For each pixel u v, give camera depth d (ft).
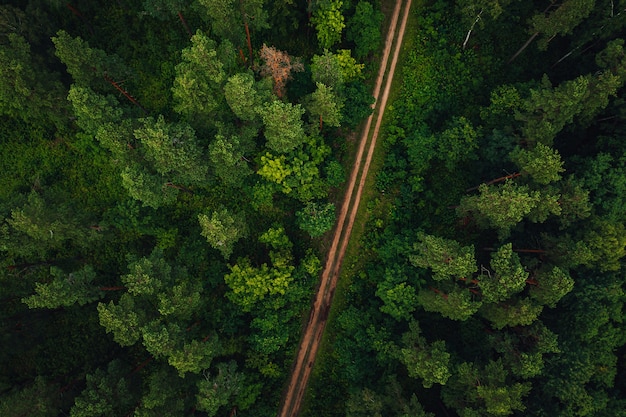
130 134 111.86
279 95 124.98
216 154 114.01
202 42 103.35
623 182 112.06
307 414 140.15
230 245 120.06
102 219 136.67
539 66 142.72
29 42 115.34
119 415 112.16
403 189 140.67
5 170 137.59
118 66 118.73
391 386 121.49
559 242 115.65
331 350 142.00
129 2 140.56
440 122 143.23
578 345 115.85
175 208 140.36
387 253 135.33
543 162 107.04
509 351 115.34
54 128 138.62
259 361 133.80
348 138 144.97
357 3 140.87
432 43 144.66
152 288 106.63
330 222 131.75
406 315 127.44
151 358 135.03
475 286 119.34
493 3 121.90
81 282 112.06
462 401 115.96
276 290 128.67
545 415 113.39
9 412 104.73
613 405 115.14
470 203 118.21
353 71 136.67
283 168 129.70
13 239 104.78
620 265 114.83
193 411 122.11
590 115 118.42
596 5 118.21
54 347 134.72
